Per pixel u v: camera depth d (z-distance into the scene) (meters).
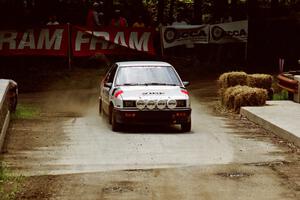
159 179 11.18
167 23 41.66
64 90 28.81
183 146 14.56
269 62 37.09
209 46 36.22
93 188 10.52
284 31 38.16
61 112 21.78
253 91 20.84
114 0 41.34
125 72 17.86
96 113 21.66
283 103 21.66
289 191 10.32
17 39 29.64
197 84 30.42
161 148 14.30
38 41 29.89
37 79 30.48
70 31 30.39
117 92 17.00
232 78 22.94
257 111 19.34
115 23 33.62
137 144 14.82
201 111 21.94
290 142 14.91
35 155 13.36
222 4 40.03
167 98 16.61
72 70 32.38
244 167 12.16
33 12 34.84
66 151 13.85
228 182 10.95
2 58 32.69
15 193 10.14
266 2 45.47
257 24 38.12
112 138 15.73
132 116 16.47
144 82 17.53
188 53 35.81
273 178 11.24
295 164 12.45
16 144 14.70
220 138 15.78
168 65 18.27
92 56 33.59
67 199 9.84
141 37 31.78
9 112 18.36
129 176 11.40
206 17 44.44
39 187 10.56
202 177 11.33
